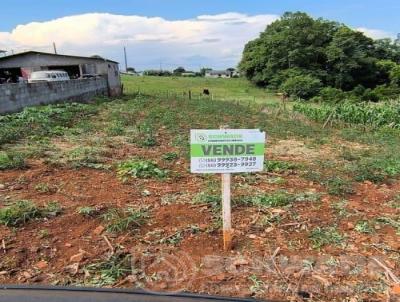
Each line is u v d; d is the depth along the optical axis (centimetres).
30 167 627
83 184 536
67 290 273
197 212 433
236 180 584
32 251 340
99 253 340
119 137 980
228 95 4509
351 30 5578
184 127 1237
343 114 1823
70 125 1172
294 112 2088
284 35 5569
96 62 2875
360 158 827
